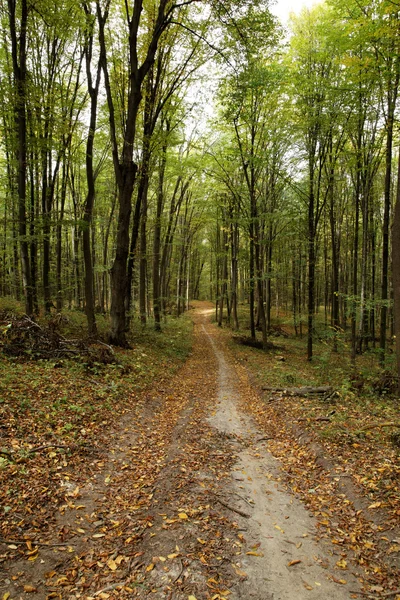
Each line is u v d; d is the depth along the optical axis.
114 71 14.72
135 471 5.37
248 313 37.47
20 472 4.51
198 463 5.83
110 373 9.61
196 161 19.47
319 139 15.76
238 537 3.98
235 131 18.88
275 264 25.91
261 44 13.41
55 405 6.64
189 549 3.70
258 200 23.19
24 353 9.04
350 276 32.66
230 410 9.16
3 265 20.70
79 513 4.13
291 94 15.91
